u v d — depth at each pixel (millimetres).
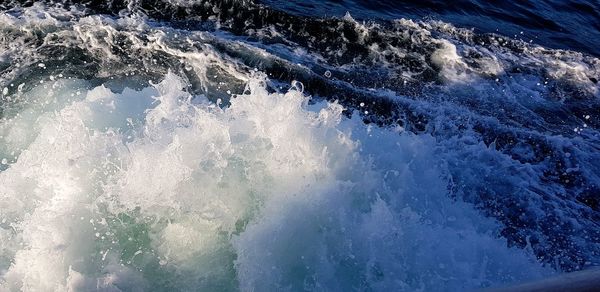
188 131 4422
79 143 4301
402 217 4344
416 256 4105
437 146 5738
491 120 6613
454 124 6449
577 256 4746
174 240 3979
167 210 4129
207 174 4312
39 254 3684
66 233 3818
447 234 4410
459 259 4199
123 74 6465
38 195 4109
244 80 6668
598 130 6816
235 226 4145
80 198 4043
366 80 7117
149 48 6965
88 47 6789
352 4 9656
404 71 7457
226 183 4324
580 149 6285
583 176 5855
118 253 3834
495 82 7504
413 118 6480
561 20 11219
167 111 4656
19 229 3895
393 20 8992
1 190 4148
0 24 6906
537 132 6523
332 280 3855
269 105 4609
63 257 3707
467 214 4961
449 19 10016
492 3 11352
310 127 4586
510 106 7027
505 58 8234
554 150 6215
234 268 3877
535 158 6094
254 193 4312
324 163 4500
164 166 4164
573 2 12531
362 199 4402
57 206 3959
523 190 5430
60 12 7426
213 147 4387
